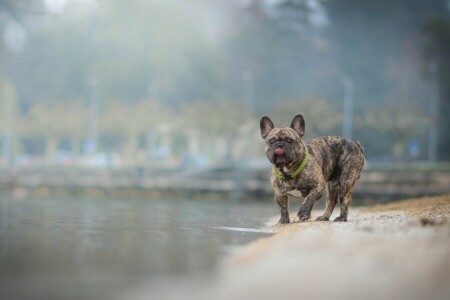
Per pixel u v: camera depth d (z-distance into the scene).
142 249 7.17
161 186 37.56
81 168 48.81
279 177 10.24
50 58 79.94
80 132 60.75
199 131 58.25
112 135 61.41
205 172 44.31
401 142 55.62
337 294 4.85
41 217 12.67
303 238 7.16
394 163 50.34
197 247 7.36
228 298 4.73
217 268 5.89
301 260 5.92
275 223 11.59
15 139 64.88
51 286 5.09
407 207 14.02
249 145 58.41
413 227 7.85
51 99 75.94
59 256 6.59
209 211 17.86
